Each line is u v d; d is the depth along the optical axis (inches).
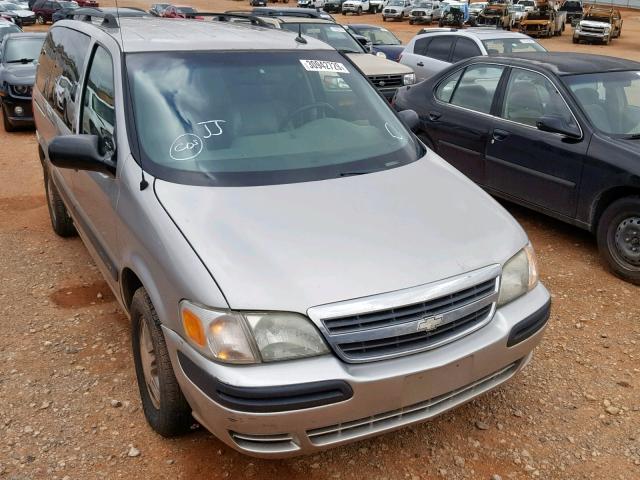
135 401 134.1
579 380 143.9
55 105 189.6
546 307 118.3
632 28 1649.9
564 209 217.6
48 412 130.1
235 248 102.5
